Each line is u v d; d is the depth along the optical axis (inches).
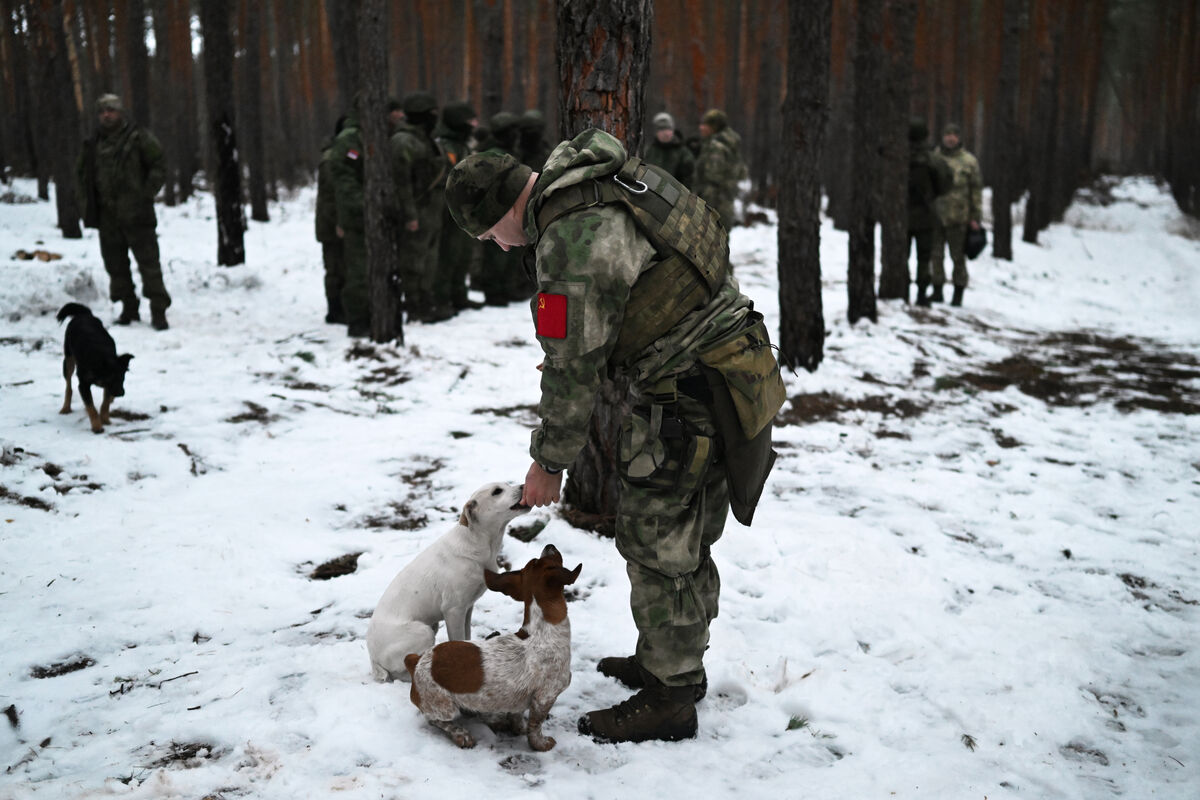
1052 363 375.9
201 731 101.7
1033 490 211.9
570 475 181.6
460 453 225.3
